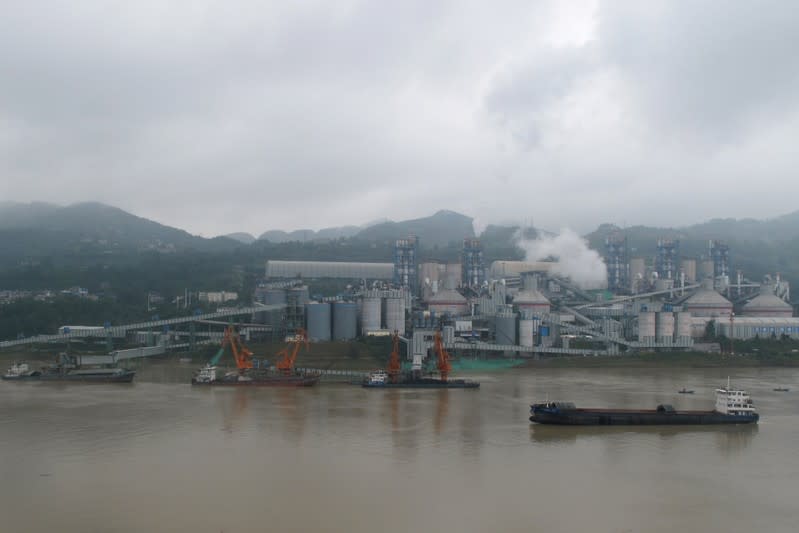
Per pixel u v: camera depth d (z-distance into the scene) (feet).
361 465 498.69
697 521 392.88
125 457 518.78
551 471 488.44
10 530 374.84
